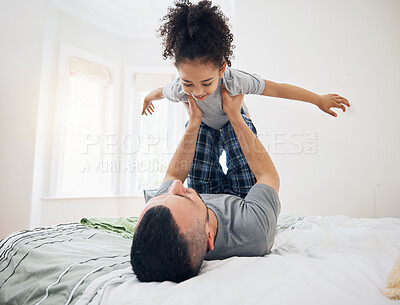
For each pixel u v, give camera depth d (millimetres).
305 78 2738
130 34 3496
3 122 2492
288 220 1520
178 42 946
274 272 613
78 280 624
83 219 1356
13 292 719
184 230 609
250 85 1148
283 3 2840
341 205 2541
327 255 817
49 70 2855
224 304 485
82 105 3189
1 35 2549
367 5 2732
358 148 2578
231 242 788
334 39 2738
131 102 3443
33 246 883
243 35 2852
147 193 1046
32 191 2541
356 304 481
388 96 2605
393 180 2482
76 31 3133
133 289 562
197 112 1167
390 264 707
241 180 1312
